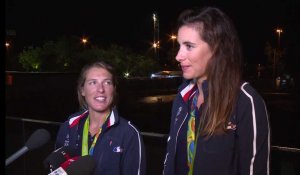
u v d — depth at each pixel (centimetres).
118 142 244
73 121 259
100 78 250
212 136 196
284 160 253
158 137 323
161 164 317
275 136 1480
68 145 257
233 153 197
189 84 224
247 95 195
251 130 192
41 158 411
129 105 2280
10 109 1853
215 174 197
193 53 205
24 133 434
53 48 3144
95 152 245
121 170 245
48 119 1748
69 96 2153
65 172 196
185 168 215
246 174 194
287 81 3272
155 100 2508
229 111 195
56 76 2191
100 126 254
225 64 199
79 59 3108
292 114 2009
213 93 198
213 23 200
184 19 209
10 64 3123
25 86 2059
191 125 213
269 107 2291
